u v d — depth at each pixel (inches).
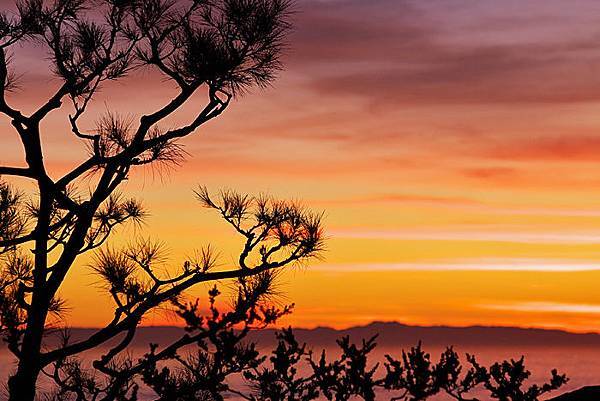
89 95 452.8
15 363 445.7
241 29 424.5
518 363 432.8
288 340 401.4
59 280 449.4
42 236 452.4
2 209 446.6
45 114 443.2
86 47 440.1
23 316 440.8
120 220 496.4
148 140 449.7
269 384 399.5
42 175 447.5
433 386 394.6
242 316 409.4
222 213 444.1
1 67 432.5
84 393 436.8
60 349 442.6
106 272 438.3
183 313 412.5
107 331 441.7
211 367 406.3
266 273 429.1
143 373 416.5
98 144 455.5
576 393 454.0
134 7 432.8
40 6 430.3
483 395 3048.7
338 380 394.9
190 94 443.2
